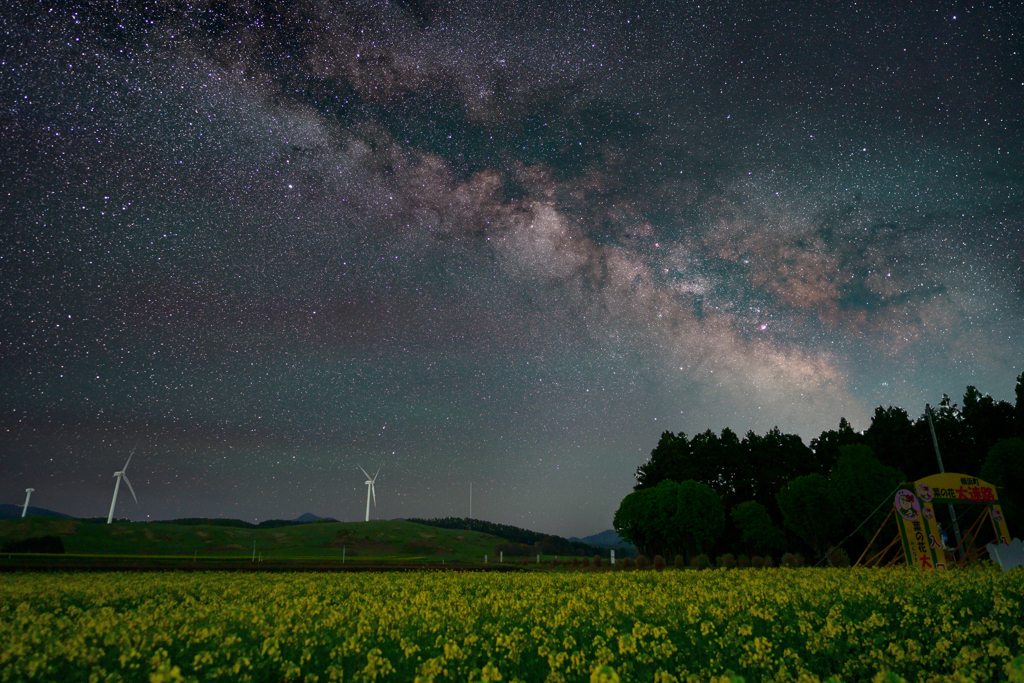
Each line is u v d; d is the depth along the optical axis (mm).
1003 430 52406
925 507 28609
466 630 10391
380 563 53312
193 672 7859
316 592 17703
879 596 13461
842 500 46562
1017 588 14609
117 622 10320
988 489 29672
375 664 7312
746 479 58812
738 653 8016
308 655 8133
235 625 10945
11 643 8477
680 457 60625
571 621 10867
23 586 19328
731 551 53438
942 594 13867
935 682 6031
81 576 26219
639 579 21469
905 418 59688
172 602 14797
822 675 7617
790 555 45062
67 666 8062
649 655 7918
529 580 22500
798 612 11258
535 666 7996
